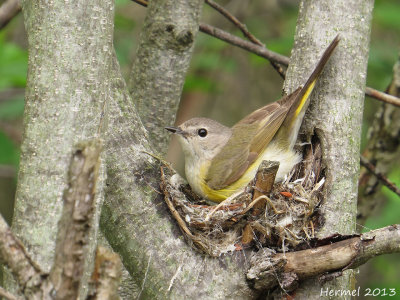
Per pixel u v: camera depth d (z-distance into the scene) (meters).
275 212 8.26
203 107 18.67
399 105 10.36
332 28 8.99
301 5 9.39
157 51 10.86
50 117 6.61
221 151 11.20
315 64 9.09
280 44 15.35
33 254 6.30
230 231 7.85
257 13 18.19
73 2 6.77
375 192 13.16
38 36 6.76
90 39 6.80
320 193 8.38
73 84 6.68
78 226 4.69
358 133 8.73
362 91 8.87
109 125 7.81
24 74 13.27
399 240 7.25
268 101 18.39
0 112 14.29
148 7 11.00
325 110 8.76
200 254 7.44
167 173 8.05
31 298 4.87
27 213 6.44
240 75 18.41
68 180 4.68
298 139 9.28
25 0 7.07
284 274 7.25
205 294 7.23
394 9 15.90
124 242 7.51
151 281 7.36
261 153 10.70
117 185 7.61
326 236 7.65
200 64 16.77
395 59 15.80
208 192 11.36
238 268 7.39
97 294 4.82
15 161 14.33
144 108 10.98
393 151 12.95
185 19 10.80
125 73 15.49
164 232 7.51
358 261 7.22
